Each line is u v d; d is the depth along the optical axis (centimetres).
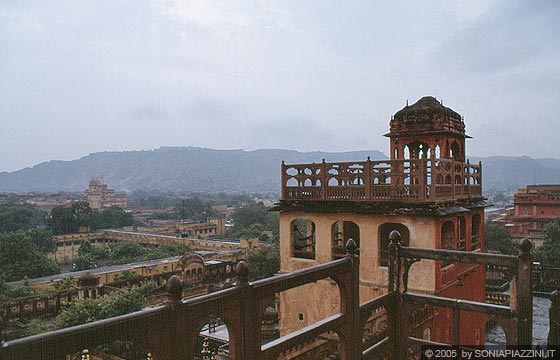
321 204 1973
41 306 3809
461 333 1931
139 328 562
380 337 1438
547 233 5297
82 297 3888
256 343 716
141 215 17162
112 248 9119
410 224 1744
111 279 4909
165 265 5397
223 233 11775
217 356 1948
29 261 5847
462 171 2025
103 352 2577
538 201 7506
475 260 938
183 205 16100
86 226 11038
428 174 1777
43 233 8781
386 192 1786
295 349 1512
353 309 926
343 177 1911
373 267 1842
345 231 2312
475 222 2270
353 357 923
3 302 3638
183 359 609
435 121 2030
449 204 1806
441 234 1831
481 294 2222
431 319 1667
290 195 2083
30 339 465
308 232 2350
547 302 2567
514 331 878
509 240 5953
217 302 656
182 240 8425
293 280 785
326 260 1980
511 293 890
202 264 4825
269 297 744
